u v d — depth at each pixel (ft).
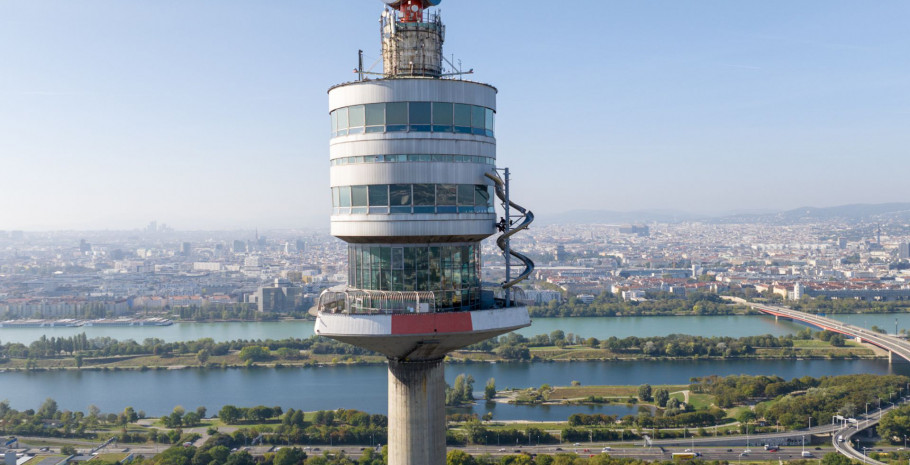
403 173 256.11
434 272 263.90
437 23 280.10
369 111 257.96
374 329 249.55
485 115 268.21
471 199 263.29
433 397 274.16
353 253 271.90
